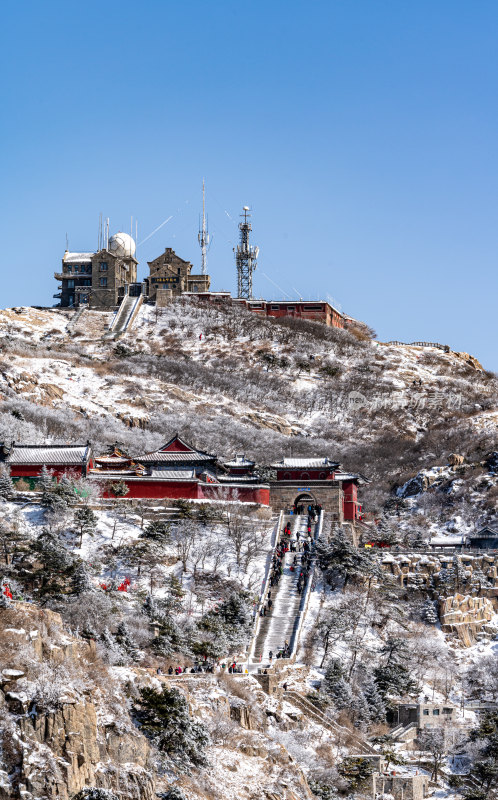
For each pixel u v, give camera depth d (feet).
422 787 472.03
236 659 526.16
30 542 577.43
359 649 572.51
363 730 508.94
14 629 342.03
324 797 420.36
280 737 449.06
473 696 580.30
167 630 503.61
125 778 336.49
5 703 318.86
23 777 305.32
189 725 382.22
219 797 371.15
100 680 363.15
